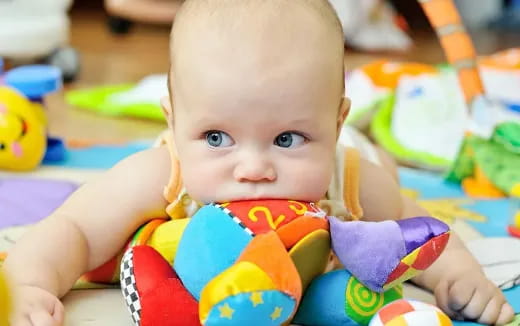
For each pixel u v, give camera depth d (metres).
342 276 0.74
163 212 0.87
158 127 1.85
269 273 0.63
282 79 0.71
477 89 1.36
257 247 0.65
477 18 3.87
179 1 3.23
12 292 0.67
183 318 0.71
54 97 2.14
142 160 0.87
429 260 0.71
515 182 1.29
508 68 1.84
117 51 2.93
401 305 0.70
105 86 2.29
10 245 1.01
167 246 0.83
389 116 1.74
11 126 1.34
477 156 1.36
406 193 1.35
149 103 1.91
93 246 0.85
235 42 0.72
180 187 0.85
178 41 0.76
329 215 0.85
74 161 1.48
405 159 1.57
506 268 0.97
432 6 1.36
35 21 2.31
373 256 0.71
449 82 1.76
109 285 0.91
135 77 2.46
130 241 0.87
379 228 0.71
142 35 3.30
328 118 0.75
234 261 0.69
